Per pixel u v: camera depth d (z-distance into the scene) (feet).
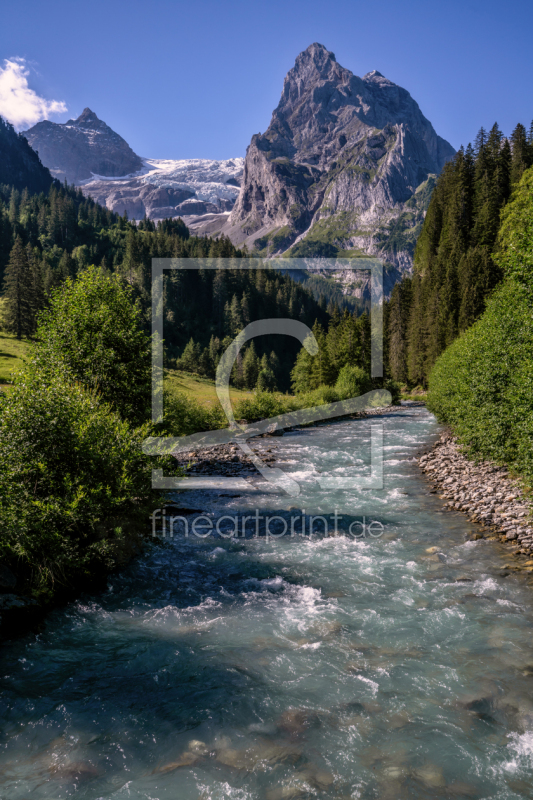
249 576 33.86
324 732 18.65
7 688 20.94
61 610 27.73
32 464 29.07
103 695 20.74
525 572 32.53
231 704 20.25
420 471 70.44
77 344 50.29
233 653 24.16
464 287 315.99
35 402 30.76
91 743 18.02
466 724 18.93
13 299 353.31
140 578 33.12
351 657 23.73
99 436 34.47
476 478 58.54
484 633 25.40
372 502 53.36
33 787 15.98
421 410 198.18
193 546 40.04
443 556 36.22
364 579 32.96
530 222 44.09
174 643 25.04
